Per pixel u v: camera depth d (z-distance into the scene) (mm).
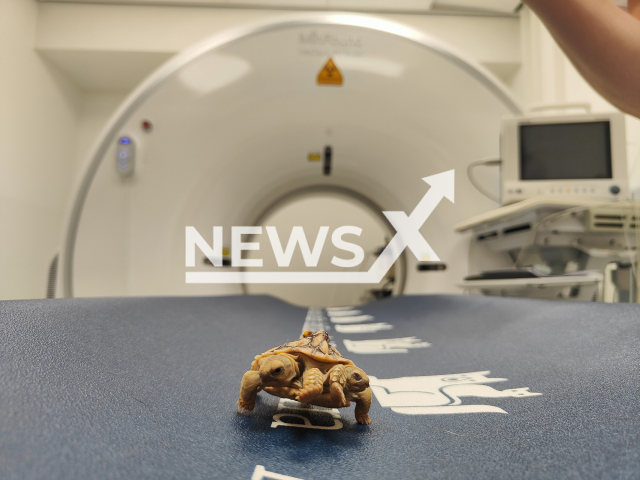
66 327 532
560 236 1183
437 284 1743
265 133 1659
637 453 286
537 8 538
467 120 1626
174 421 349
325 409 451
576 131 1498
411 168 1749
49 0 2422
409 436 359
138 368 479
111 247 1477
